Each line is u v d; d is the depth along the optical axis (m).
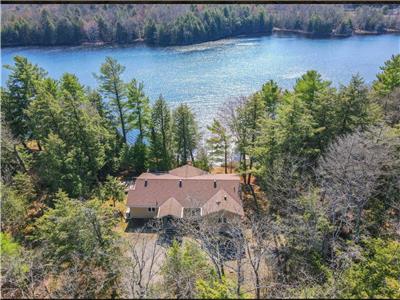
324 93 28.52
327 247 19.78
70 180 27.84
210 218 25.34
